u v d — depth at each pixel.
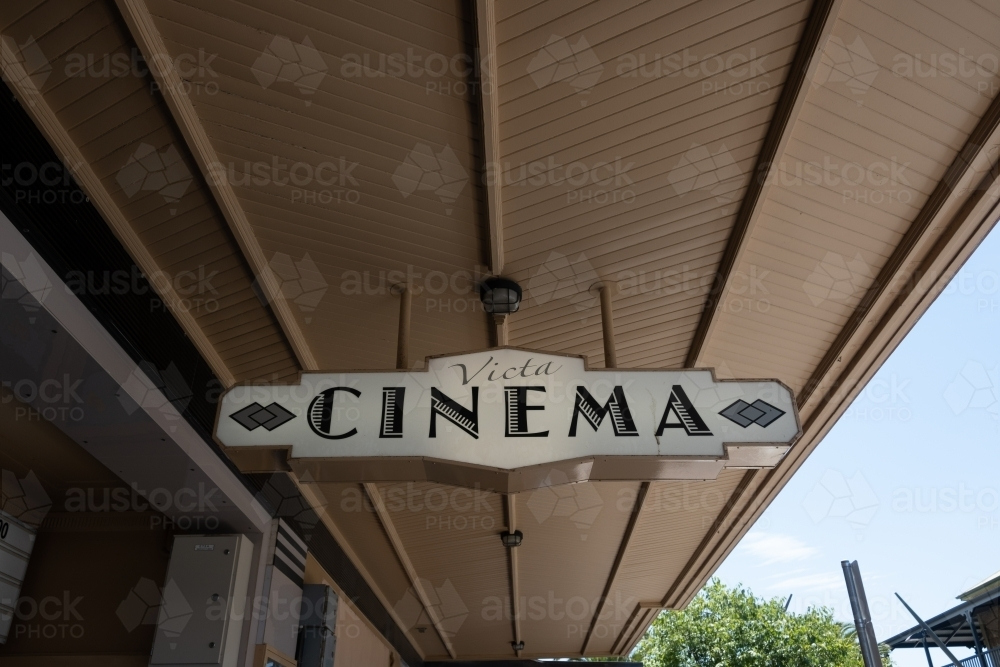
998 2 2.82
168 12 2.67
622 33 2.86
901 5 2.85
